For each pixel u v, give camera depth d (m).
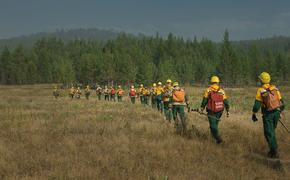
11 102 42.31
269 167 9.34
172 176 8.18
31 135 13.88
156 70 128.25
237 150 11.36
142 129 15.48
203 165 9.44
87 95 55.28
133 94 40.31
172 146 11.75
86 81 133.00
